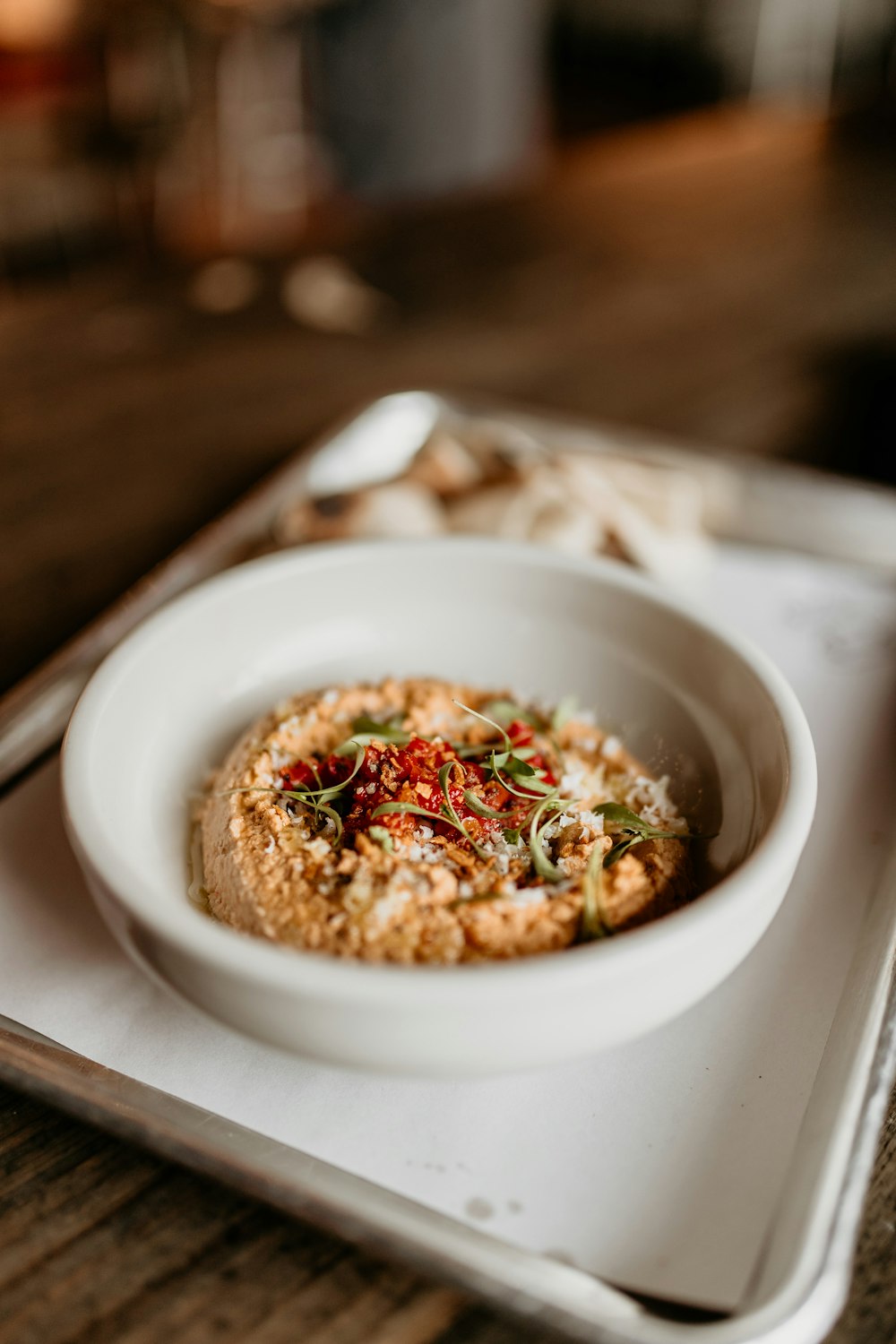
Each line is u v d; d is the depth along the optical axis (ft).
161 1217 1.08
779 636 1.62
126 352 2.39
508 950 1.11
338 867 1.16
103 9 5.13
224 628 1.39
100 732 1.22
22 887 1.30
